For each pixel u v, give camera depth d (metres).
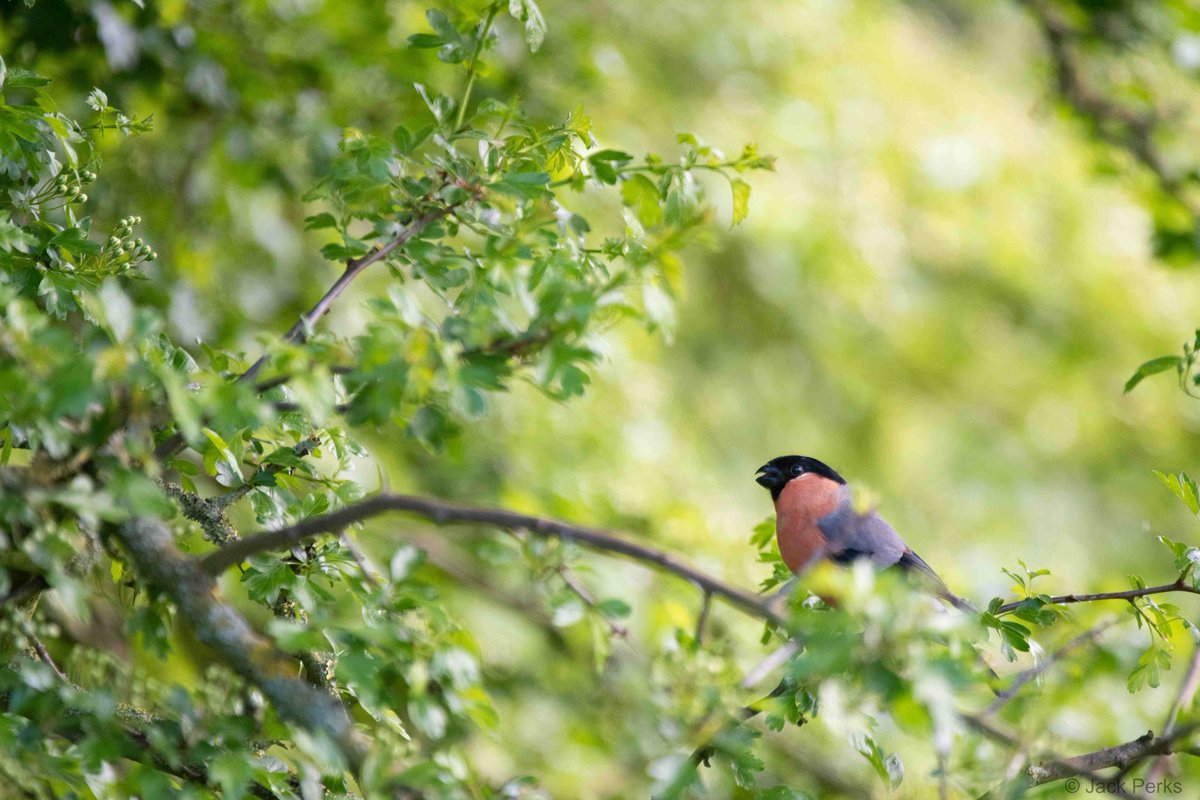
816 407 21.59
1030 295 24.62
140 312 4.08
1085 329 25.09
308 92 10.87
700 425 19.80
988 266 24.12
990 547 21.75
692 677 4.63
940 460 22.33
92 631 7.47
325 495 5.66
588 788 9.60
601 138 16.95
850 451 21.64
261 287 12.29
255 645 4.62
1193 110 15.23
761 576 12.01
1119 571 23.05
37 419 4.08
